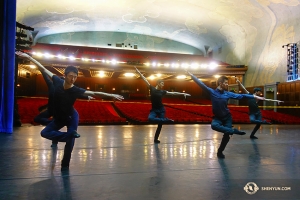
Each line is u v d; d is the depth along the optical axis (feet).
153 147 19.52
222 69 85.46
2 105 26.48
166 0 74.13
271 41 72.23
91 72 87.92
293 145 21.44
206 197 8.88
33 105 52.90
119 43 104.12
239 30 84.12
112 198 8.66
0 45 25.95
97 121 44.29
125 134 28.04
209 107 70.38
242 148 19.67
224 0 69.56
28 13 71.67
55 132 11.55
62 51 84.23
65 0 71.72
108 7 79.66
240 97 16.15
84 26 95.96
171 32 100.83
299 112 60.75
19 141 21.34
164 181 10.73
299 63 62.03
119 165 13.56
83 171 12.24
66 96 11.64
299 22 62.03
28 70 84.38
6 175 11.38
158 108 22.40
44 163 13.76
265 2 65.21
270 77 72.18
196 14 82.02
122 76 97.40
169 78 100.27
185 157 15.84
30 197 8.65
